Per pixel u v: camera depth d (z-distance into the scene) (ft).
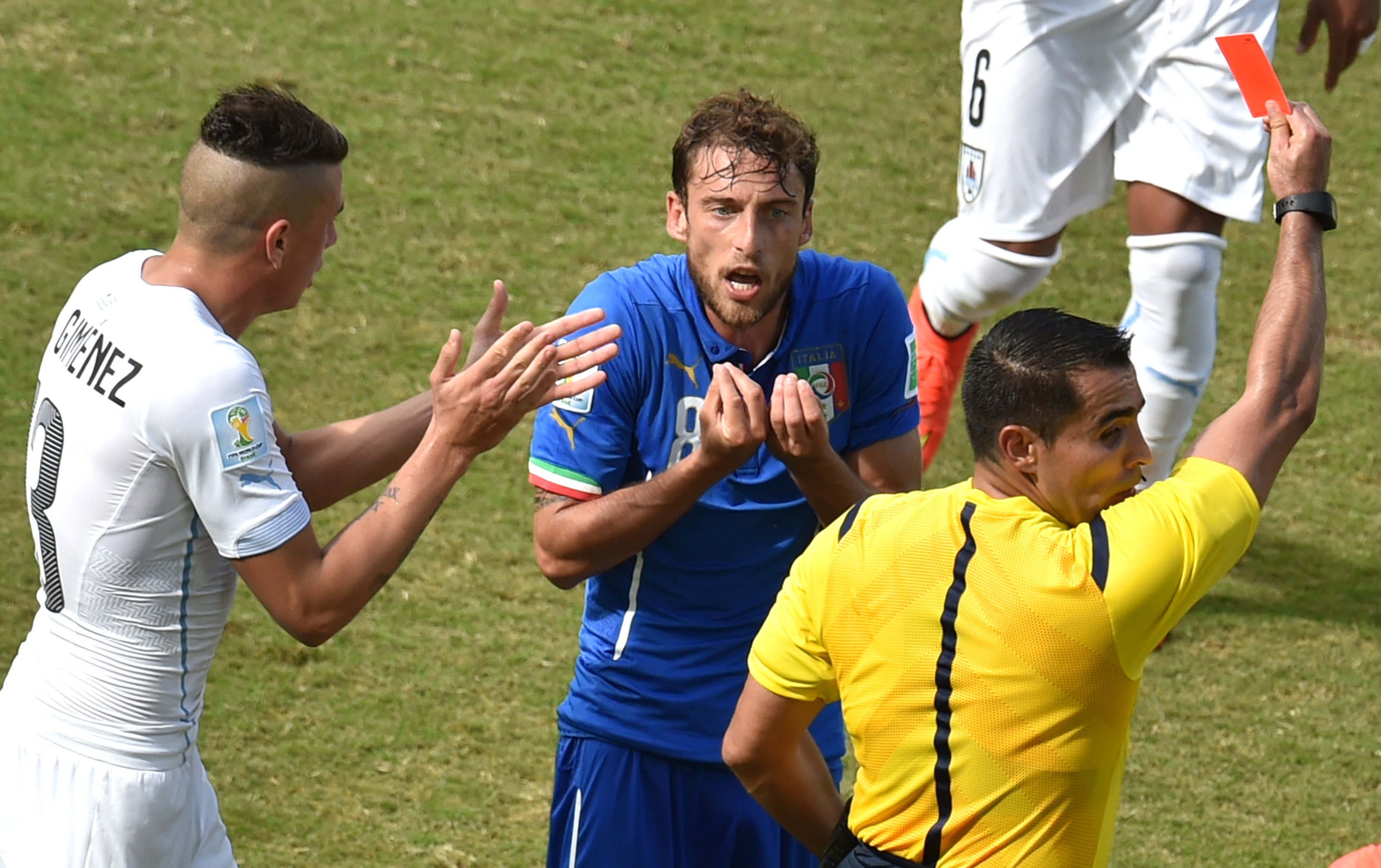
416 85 101.40
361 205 90.07
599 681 39.78
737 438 34.71
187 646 35.86
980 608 27.99
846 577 29.45
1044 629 27.53
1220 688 61.16
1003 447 28.81
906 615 28.63
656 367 37.88
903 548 28.89
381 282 84.02
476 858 49.57
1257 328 30.55
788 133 36.19
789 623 30.73
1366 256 96.43
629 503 36.65
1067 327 28.60
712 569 38.63
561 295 84.33
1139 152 63.77
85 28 102.06
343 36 105.29
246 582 34.65
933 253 69.67
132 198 87.30
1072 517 29.07
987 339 29.45
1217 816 53.83
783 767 32.40
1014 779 28.19
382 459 39.78
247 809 50.78
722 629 39.11
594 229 90.33
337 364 77.41
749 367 38.34
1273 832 53.01
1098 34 63.77
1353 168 105.09
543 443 38.27
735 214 36.27
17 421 70.59
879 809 29.84
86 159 90.02
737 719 32.19
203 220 34.63
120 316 34.37
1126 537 27.68
